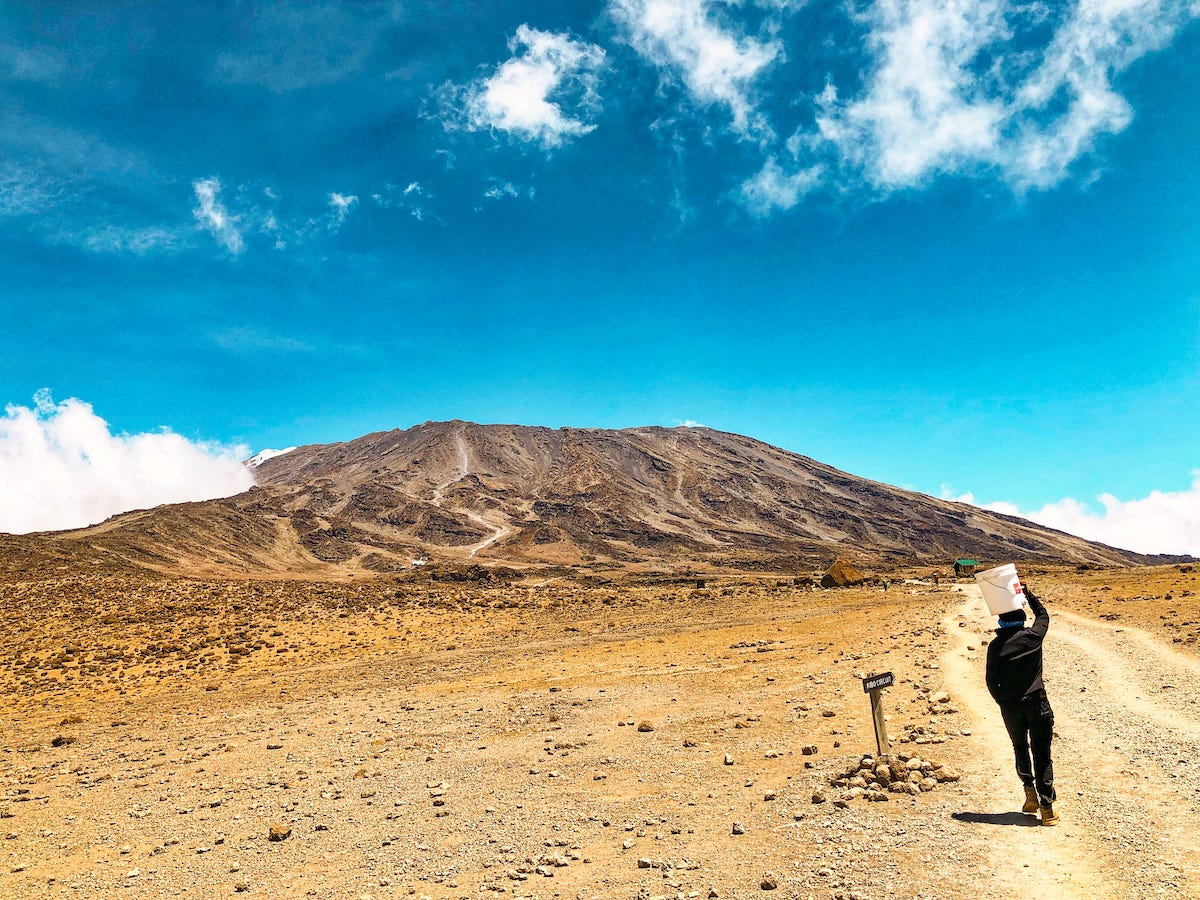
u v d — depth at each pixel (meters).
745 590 70.75
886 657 24.19
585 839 10.75
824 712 16.84
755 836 9.89
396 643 42.88
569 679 27.11
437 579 109.81
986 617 34.62
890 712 16.25
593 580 147.75
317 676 34.03
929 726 14.48
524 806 12.84
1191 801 9.16
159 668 37.41
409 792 14.59
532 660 33.44
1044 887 7.35
